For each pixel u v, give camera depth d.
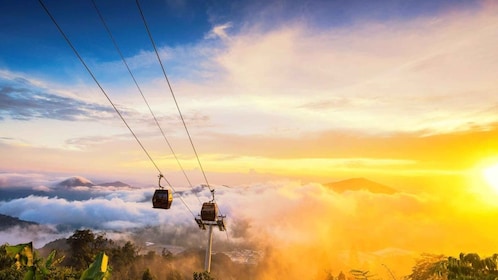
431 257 4.79
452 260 4.11
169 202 25.25
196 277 23.66
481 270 3.90
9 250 4.18
